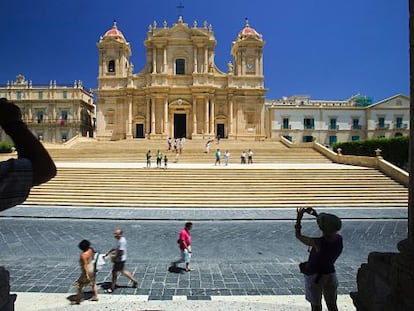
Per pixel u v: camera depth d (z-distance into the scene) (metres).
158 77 53.09
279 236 12.16
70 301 6.41
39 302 6.36
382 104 62.12
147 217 15.32
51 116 65.19
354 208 18.02
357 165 28.61
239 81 54.09
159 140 48.97
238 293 6.95
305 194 19.95
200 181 21.75
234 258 9.51
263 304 6.11
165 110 52.72
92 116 73.88
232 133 53.44
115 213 16.25
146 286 7.33
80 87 66.00
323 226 4.33
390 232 12.84
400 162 32.09
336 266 8.80
